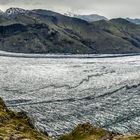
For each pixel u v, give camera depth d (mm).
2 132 94875
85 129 110312
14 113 122750
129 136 99688
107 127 140875
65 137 110625
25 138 91625
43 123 144250
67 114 162375
